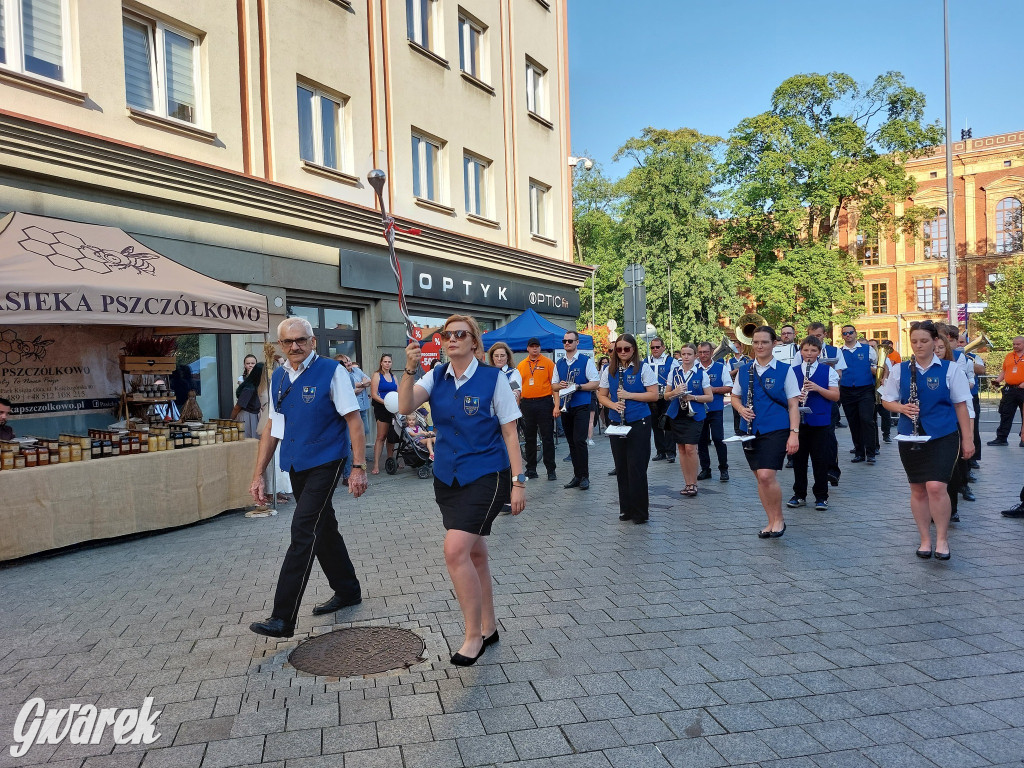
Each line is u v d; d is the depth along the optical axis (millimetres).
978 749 2795
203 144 10078
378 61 13391
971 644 3787
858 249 51344
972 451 5395
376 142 13320
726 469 9359
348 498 8508
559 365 9461
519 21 18312
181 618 4453
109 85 8875
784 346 8719
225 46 10430
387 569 5406
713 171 38094
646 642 3902
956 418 5406
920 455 5367
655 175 37875
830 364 7414
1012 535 6066
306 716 3166
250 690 3434
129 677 3607
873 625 4086
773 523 6152
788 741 2877
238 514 7734
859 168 34531
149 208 9203
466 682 3463
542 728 3016
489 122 16938
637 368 6773
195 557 5945
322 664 3711
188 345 10008
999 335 30719
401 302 3795
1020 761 2707
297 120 11672
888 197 37562
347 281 12383
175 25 9844
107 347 8336
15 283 5828
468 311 16312
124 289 6633
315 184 11953
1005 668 3496
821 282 34750
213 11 10234
